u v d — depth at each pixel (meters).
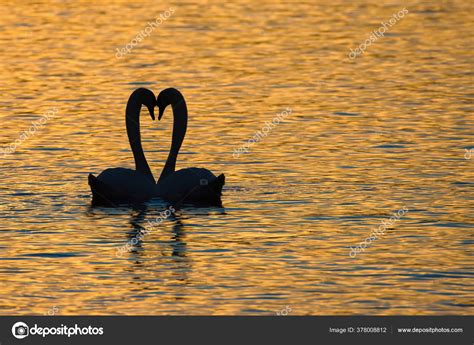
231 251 48.56
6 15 142.88
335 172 64.56
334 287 43.59
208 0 161.00
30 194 59.22
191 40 123.25
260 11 147.75
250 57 111.62
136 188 57.75
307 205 56.78
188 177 57.88
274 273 45.38
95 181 56.69
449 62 107.94
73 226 52.81
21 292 43.19
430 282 44.12
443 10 148.12
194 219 54.12
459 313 40.78
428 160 67.56
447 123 79.12
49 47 117.88
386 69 104.25
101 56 112.44
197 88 94.75
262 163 67.19
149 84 96.62
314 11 147.75
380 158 68.25
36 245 49.56
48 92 92.75
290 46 118.56
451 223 53.09
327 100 88.88
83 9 149.12
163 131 78.25
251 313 40.81
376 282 44.16
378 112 83.69
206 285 43.91
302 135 75.50
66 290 43.38
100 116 82.81
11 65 106.62
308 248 48.97
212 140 74.25
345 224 53.06
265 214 54.97
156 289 43.47
